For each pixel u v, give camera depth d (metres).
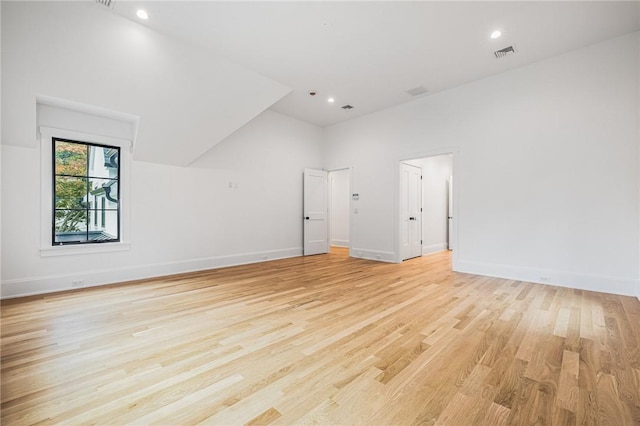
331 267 5.32
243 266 5.41
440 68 4.23
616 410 1.45
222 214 5.36
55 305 3.10
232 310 2.96
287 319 2.72
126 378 1.76
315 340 2.28
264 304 3.16
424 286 3.92
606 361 1.94
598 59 3.63
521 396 1.57
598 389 1.63
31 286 3.50
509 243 4.32
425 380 1.73
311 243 6.88
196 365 1.91
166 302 3.22
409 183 6.31
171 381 1.73
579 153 3.76
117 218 4.22
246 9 2.94
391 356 2.02
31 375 1.79
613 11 3.01
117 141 4.11
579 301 3.23
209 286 3.93
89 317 2.76
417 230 6.67
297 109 5.98
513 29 3.33
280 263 5.75
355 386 1.68
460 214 4.83
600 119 3.62
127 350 2.11
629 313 2.84
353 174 6.57
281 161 6.36
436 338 2.30
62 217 3.82
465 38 3.50
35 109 3.24
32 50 2.84
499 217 4.41
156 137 4.18
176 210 4.75
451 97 4.93
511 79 4.29
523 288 3.79
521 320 2.68
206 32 3.32
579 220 3.77
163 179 4.61
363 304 3.16
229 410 1.48
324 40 3.51
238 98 4.37
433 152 5.17
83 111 3.74
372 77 4.50
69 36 2.89
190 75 3.75
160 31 3.29
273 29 3.29
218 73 3.94
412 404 1.52
